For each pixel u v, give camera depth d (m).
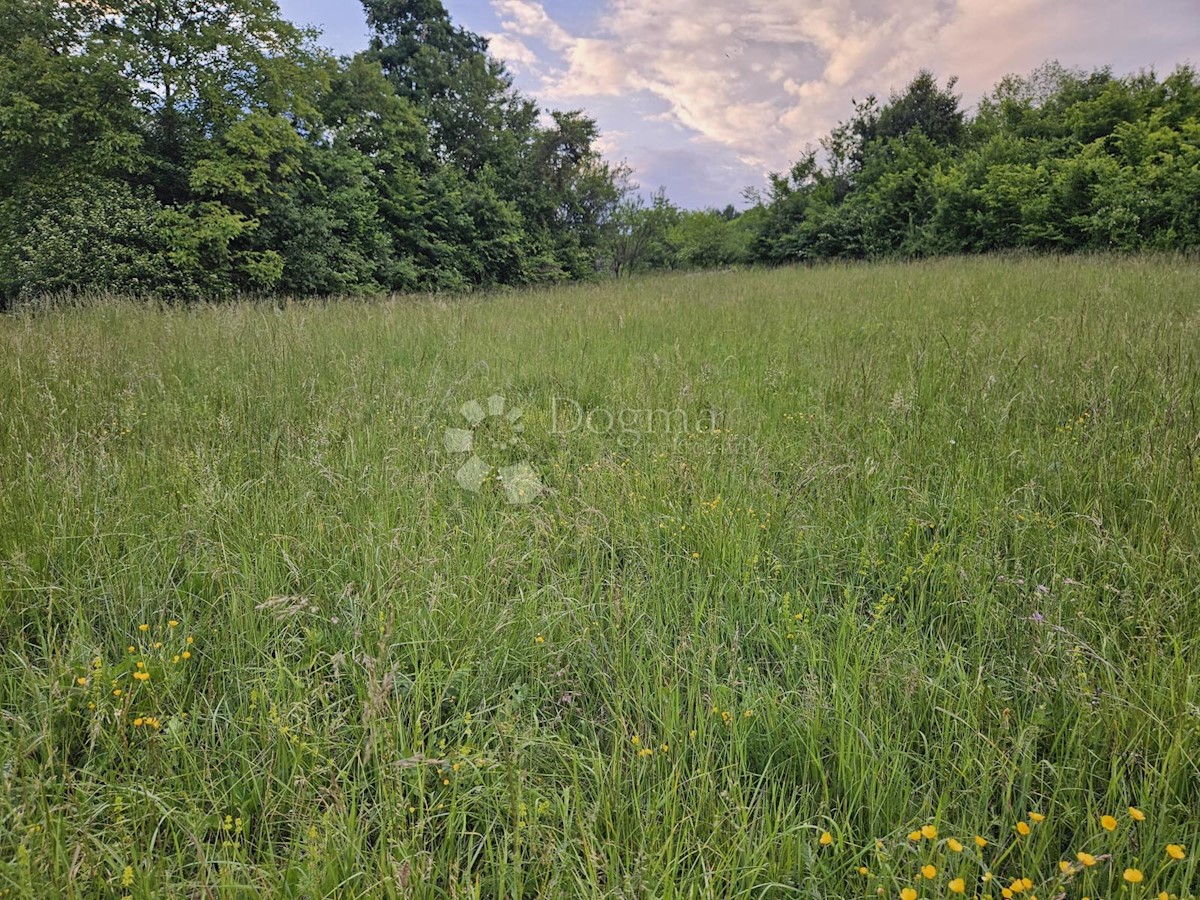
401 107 22.86
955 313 8.02
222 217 14.02
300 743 1.92
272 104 16.00
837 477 3.50
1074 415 4.13
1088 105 22.30
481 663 2.32
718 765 2.00
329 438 4.02
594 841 1.67
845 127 33.47
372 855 1.63
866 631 2.45
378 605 2.51
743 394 5.13
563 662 2.44
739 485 3.48
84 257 12.31
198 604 2.67
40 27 12.98
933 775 1.90
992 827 1.79
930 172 25.88
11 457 3.60
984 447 3.74
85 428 4.20
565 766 1.95
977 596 2.55
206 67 14.85
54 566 2.78
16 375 5.11
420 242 22.03
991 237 21.73
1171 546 2.52
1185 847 1.61
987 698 2.05
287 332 7.19
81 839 1.58
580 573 2.97
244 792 1.90
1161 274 10.05
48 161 12.95
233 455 3.84
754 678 2.32
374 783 1.94
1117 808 1.71
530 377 5.97
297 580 2.75
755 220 33.97
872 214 26.81
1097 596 2.54
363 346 6.93
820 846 1.72
